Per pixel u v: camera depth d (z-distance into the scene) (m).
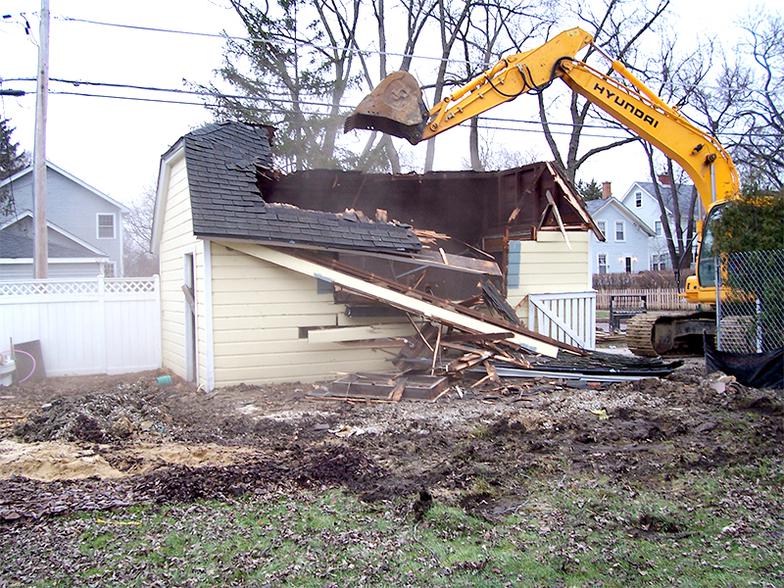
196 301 10.59
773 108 30.78
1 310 12.37
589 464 5.82
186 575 3.78
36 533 4.35
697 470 5.66
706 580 3.72
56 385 11.72
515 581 3.73
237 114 24.05
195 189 10.11
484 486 5.21
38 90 14.00
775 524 4.52
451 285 12.98
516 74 11.20
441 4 27.33
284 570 3.84
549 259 13.46
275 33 24.70
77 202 32.12
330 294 10.73
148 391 10.39
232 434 7.21
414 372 9.95
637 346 14.04
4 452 6.48
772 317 10.07
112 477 5.64
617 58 28.16
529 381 9.80
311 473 5.52
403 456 6.12
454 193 14.25
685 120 12.16
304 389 9.84
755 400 8.00
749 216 10.52
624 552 4.09
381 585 3.67
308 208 13.35
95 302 13.08
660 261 50.31
